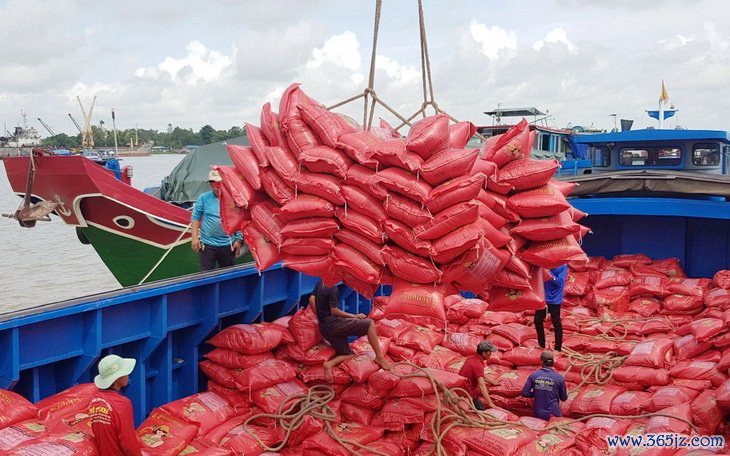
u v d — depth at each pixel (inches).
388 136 216.7
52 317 215.3
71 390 212.4
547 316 369.1
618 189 415.8
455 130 204.7
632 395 274.1
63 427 191.2
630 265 427.5
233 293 295.4
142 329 252.8
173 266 496.1
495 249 204.4
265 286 313.4
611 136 506.0
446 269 192.4
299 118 201.6
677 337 332.8
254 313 302.8
